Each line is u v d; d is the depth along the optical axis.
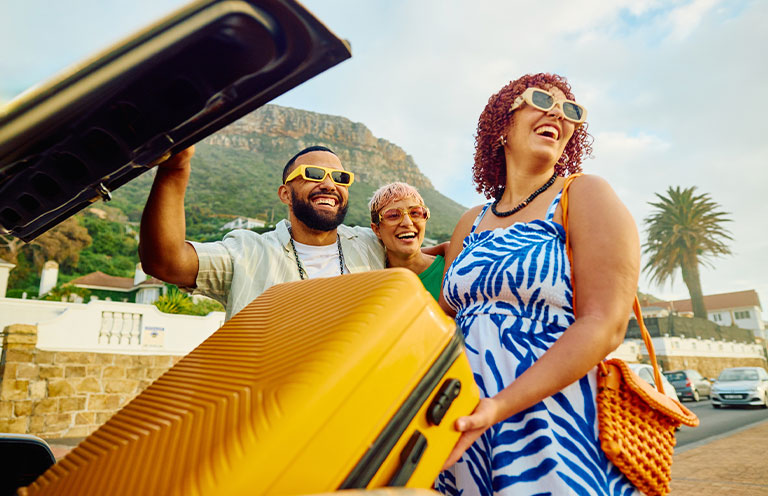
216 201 107.75
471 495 1.16
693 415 1.14
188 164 1.47
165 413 0.82
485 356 1.19
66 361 10.28
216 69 0.77
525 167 1.43
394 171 185.00
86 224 59.09
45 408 9.86
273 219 105.38
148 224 1.56
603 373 1.10
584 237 1.15
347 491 0.63
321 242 2.39
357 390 0.72
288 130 174.50
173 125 0.84
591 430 1.06
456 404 0.85
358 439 0.71
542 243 1.22
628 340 29.84
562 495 0.99
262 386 0.73
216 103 0.82
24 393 9.67
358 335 0.75
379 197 2.46
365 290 0.86
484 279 1.24
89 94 0.66
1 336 9.91
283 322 0.94
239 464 0.63
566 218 1.24
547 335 1.16
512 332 1.17
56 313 15.02
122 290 48.84
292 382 0.70
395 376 0.77
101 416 10.51
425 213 2.44
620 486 1.05
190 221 92.88
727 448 7.73
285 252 2.26
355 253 2.46
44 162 0.81
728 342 36.06
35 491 0.88
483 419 0.87
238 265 2.08
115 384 10.79
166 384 0.95
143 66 0.68
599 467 1.04
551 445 1.04
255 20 0.70
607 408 1.07
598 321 1.03
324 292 0.97
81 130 0.77
